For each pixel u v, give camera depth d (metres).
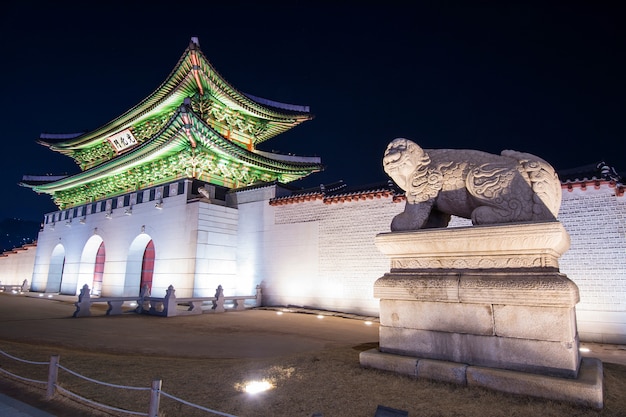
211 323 15.72
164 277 24.23
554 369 4.97
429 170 6.77
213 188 25.27
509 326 5.35
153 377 6.62
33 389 6.35
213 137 24.70
